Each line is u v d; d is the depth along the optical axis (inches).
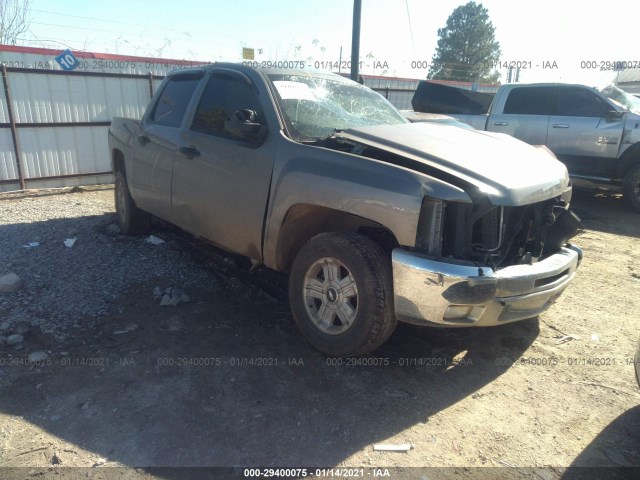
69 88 367.6
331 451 101.7
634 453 104.7
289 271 151.6
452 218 118.6
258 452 100.5
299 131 147.3
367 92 187.3
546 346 148.9
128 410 111.4
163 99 200.2
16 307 154.9
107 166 398.3
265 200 143.6
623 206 361.7
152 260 198.8
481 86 801.6
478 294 114.7
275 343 142.9
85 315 153.0
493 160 132.6
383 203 119.3
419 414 114.9
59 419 107.7
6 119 345.7
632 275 213.3
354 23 414.0
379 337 125.6
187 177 171.9
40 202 310.3
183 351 136.6
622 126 335.9
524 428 111.8
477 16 2174.0
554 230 145.3
